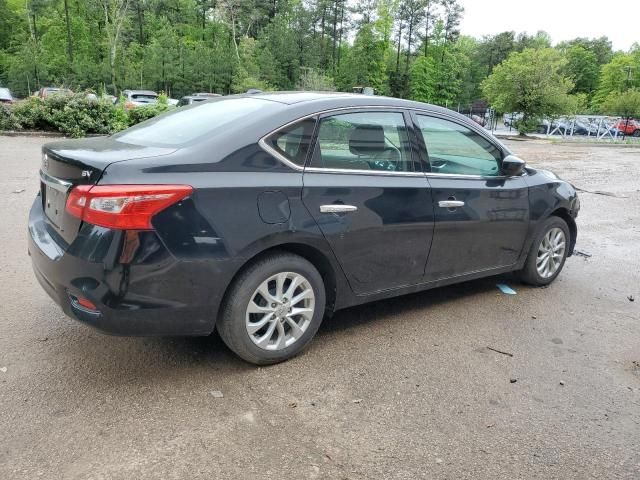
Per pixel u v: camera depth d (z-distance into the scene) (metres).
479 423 2.89
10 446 2.52
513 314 4.47
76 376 3.15
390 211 3.69
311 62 71.12
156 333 2.93
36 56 61.16
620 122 39.06
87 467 2.41
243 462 2.49
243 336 3.19
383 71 73.38
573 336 4.09
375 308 4.45
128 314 2.80
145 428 2.70
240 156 3.09
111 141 3.50
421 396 3.13
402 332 4.00
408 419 2.89
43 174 3.29
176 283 2.87
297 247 3.36
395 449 2.64
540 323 4.30
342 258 3.52
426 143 4.03
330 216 3.38
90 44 67.06
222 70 62.97
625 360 3.73
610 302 4.87
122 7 64.31
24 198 7.64
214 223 2.93
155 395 3.00
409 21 82.31
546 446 2.73
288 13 78.81
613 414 3.05
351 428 2.79
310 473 2.44
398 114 3.90
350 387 3.19
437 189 3.98
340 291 3.62
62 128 15.84
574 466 2.59
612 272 5.80
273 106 3.46
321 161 3.42
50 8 72.62
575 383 3.38
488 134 4.52
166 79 62.00
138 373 3.22
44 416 2.76
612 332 4.20
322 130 3.45
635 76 73.50
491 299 4.80
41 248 3.06
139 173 2.78
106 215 2.71
